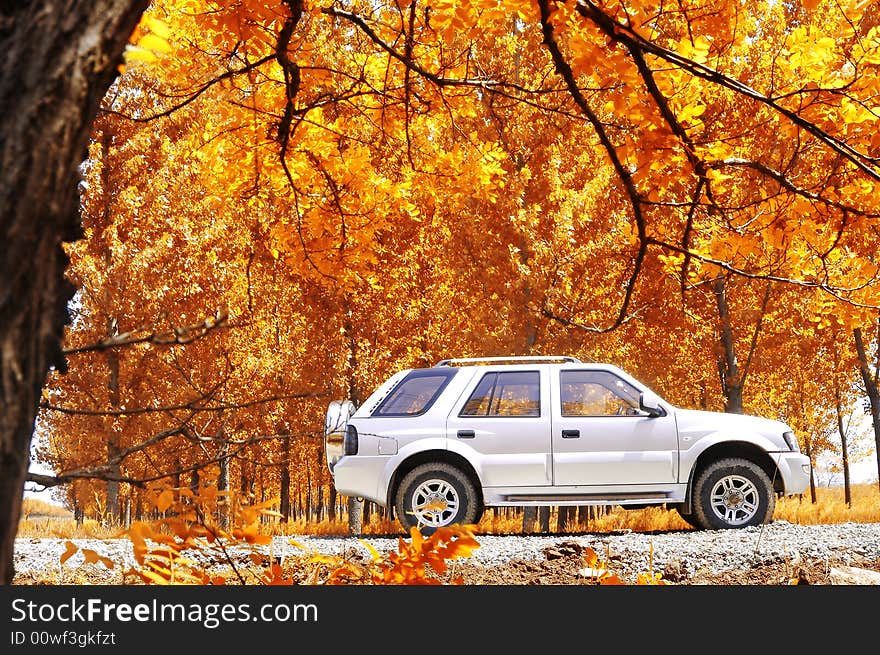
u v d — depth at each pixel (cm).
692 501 913
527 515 1573
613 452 916
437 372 956
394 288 1714
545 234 1536
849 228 375
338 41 499
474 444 920
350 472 917
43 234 124
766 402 2655
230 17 396
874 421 2139
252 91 472
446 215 1542
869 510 1838
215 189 518
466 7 354
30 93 125
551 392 937
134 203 1631
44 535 768
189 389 1480
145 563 203
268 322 1619
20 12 129
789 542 724
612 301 1531
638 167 346
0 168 121
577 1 317
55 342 134
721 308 1673
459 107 474
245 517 203
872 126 349
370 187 498
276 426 1716
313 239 516
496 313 1541
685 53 338
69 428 1442
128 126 1591
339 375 1683
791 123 356
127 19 138
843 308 412
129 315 1550
